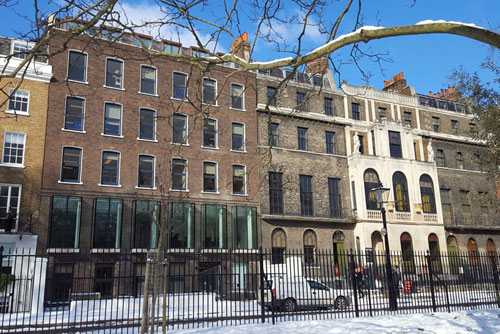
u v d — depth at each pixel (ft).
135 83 100.83
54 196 85.66
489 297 60.54
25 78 87.92
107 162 94.43
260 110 115.24
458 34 19.31
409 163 130.82
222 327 39.27
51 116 89.66
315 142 122.42
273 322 41.47
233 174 108.06
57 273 82.02
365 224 117.91
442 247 127.54
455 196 140.26
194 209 99.60
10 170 83.41
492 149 76.28
